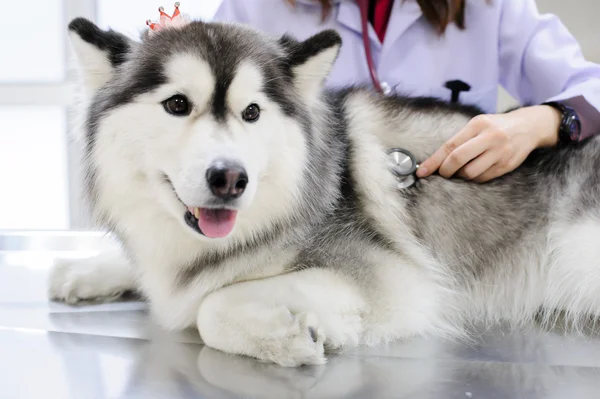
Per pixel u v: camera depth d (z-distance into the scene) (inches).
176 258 42.4
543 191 50.4
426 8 63.4
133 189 40.5
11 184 118.6
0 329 41.3
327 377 31.9
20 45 114.3
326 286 39.1
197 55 38.1
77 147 45.3
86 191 43.3
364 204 46.3
